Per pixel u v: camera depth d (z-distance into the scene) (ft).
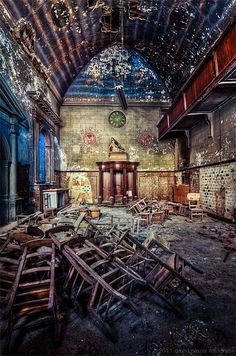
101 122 54.60
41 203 37.81
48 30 34.19
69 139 54.19
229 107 29.30
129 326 9.31
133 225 25.86
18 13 27.68
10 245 12.19
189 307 10.69
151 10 35.65
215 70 23.21
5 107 25.30
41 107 39.45
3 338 8.66
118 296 9.14
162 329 9.13
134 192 51.93
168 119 45.52
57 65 43.09
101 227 26.73
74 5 33.06
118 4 35.53
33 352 7.91
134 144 54.80
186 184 46.29
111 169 50.52
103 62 51.26
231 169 29.43
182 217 35.73
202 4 28.60
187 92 32.96
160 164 55.11
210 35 31.42
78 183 53.88
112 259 12.10
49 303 8.57
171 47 40.93
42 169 43.42
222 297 11.56
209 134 35.45
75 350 8.00
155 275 11.76
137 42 45.93
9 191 27.40
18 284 9.42
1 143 25.94
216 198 33.76
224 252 18.43
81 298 10.87
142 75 53.16
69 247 11.96
